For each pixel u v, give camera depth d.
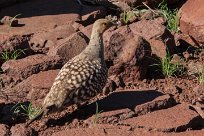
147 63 9.26
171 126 7.80
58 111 7.71
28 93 8.87
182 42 10.63
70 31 10.88
